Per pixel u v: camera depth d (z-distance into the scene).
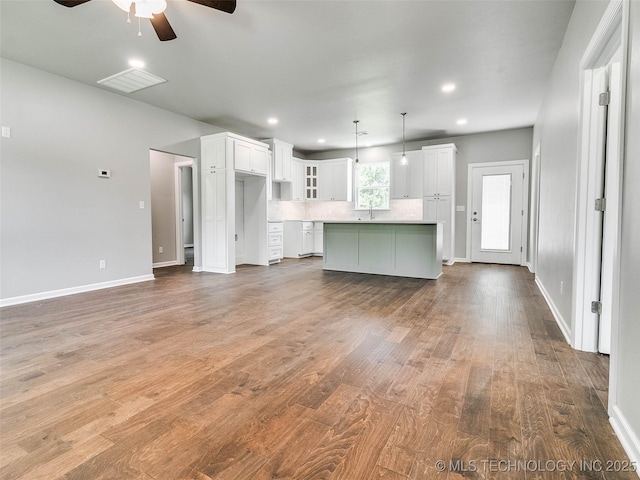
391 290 4.20
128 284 4.62
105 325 2.86
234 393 1.76
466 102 4.80
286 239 7.86
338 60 3.53
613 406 1.47
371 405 1.65
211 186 5.64
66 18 2.76
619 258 1.46
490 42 3.17
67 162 3.98
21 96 3.59
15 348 2.36
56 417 1.55
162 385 1.85
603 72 2.22
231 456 1.29
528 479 1.17
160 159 6.40
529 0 2.55
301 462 1.26
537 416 1.54
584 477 1.18
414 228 5.02
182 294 4.02
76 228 4.08
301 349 2.35
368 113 5.32
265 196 6.51
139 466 1.24
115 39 3.10
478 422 1.50
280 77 3.96
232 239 5.63
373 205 7.91
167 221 6.54
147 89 4.33
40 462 1.26
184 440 1.39
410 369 2.04
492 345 2.41
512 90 4.35
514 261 6.42
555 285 3.16
